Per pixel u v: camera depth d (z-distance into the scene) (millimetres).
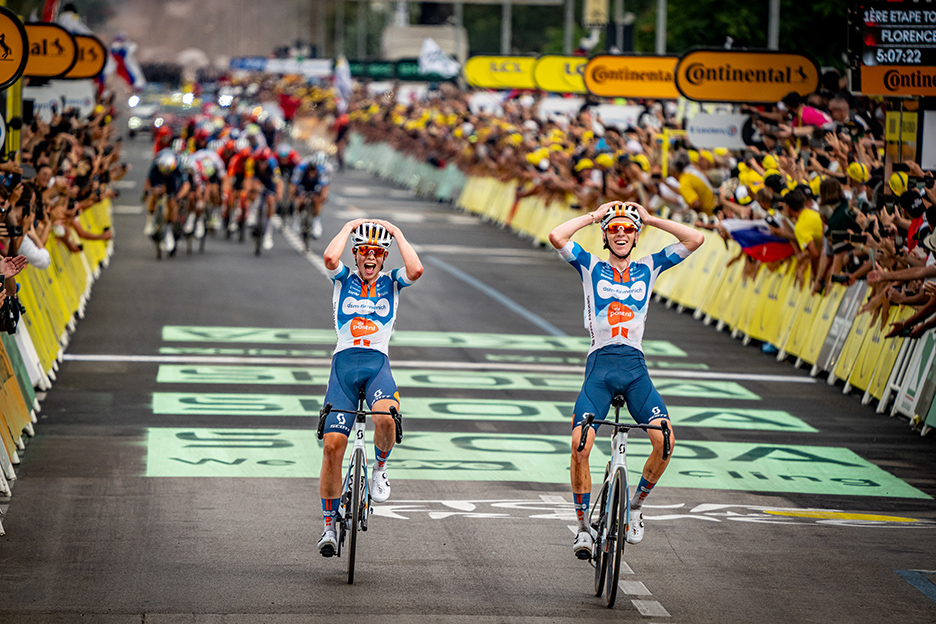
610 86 55781
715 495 24688
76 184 39688
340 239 19328
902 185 32750
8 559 19016
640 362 19016
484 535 21203
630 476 25797
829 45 80188
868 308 33625
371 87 154125
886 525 22953
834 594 18750
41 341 32781
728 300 46219
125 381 33062
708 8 81625
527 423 30281
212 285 51062
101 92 63000
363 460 19062
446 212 96125
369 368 19141
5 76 28969
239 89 181625
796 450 28719
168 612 16906
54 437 27000
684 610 17797
